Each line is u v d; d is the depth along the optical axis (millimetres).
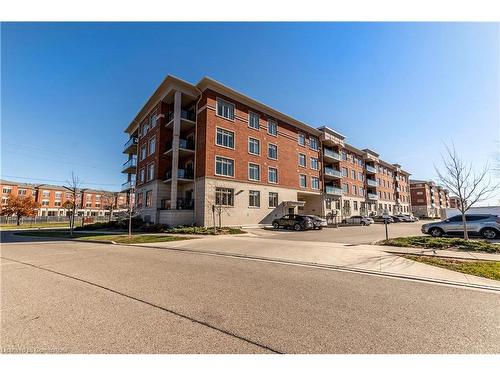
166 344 3059
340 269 7281
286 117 30688
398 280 6070
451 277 6219
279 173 29000
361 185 47875
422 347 3018
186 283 5730
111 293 4996
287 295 4891
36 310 4113
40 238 18219
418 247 10812
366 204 48250
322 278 6234
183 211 22250
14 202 45219
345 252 9977
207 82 23375
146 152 28906
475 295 4941
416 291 5195
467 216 14016
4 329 3439
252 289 5273
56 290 5207
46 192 66000
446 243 10891
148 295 4871
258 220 25625
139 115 31375
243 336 3248
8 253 10609
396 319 3779
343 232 20531
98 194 72625
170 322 3646
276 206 27953
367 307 4266
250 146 26312
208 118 23031
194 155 23875
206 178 22062
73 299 4648
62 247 12695
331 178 39969
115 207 54812
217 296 4809
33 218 50125
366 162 51406
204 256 9594
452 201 95375
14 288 5371
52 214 66188
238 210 24000
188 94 24391
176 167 22734
